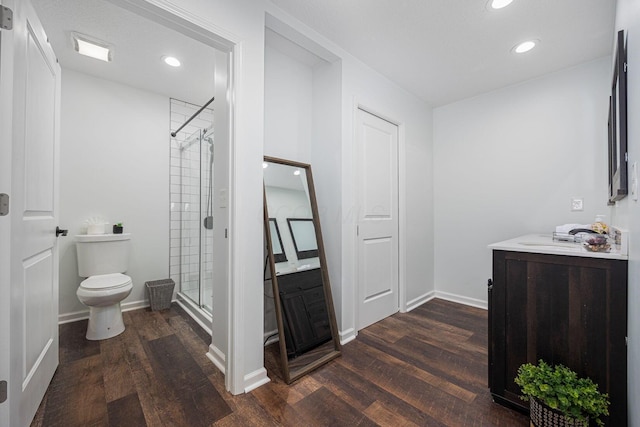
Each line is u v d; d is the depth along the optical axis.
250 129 1.58
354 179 2.31
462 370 1.77
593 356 1.17
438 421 1.33
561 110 2.50
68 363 1.82
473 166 3.05
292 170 2.19
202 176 2.88
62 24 1.91
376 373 1.74
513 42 2.10
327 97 2.30
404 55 2.29
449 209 3.24
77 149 2.61
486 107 2.95
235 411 1.39
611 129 1.65
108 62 2.42
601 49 2.18
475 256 3.04
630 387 1.04
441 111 3.31
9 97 1.04
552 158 2.54
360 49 2.21
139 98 2.94
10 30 1.04
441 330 2.39
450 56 2.30
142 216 2.97
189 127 3.26
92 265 2.44
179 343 2.12
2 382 1.02
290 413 1.38
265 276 1.95
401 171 2.88
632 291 1.00
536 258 1.32
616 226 1.69
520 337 1.36
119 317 2.31
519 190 2.73
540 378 1.18
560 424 1.10
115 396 1.50
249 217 1.58
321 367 1.81
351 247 2.28
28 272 1.27
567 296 1.24
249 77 1.57
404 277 2.87
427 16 1.83
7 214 1.03
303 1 1.70
